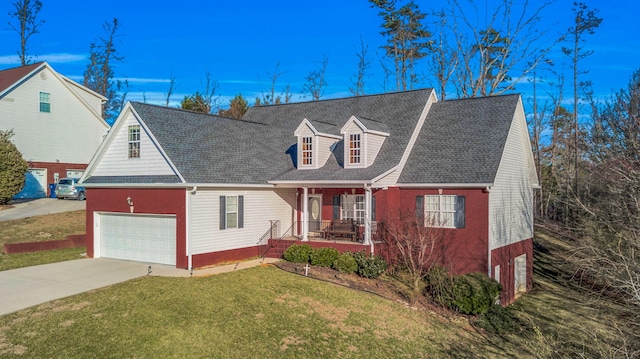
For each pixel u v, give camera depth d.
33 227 28.53
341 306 17.77
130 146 23.11
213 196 21.91
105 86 64.69
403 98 28.12
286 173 25.00
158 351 13.01
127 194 22.73
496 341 17.59
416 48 49.38
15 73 39.75
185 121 25.06
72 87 41.41
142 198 22.19
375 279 21.52
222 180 22.08
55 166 40.41
